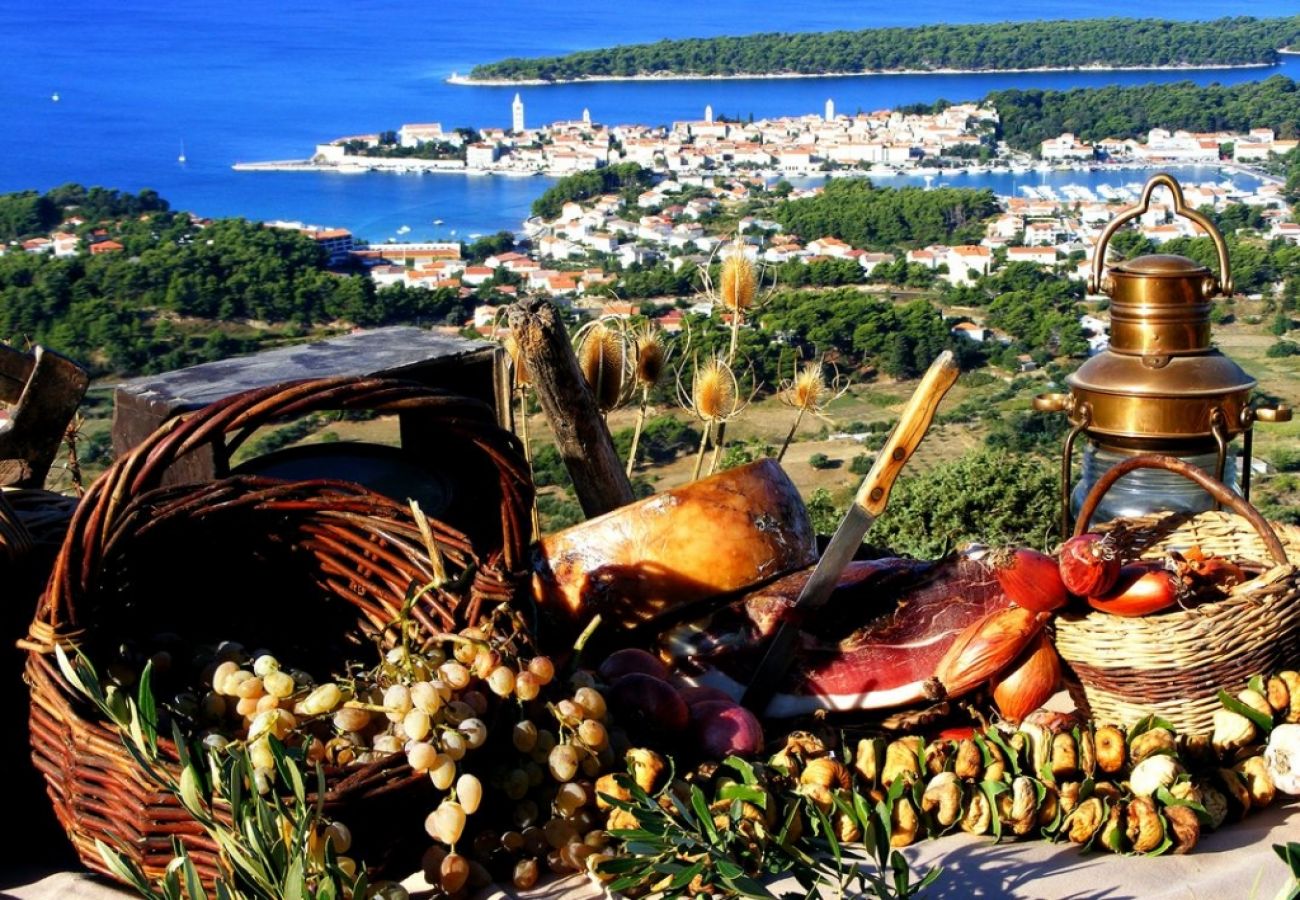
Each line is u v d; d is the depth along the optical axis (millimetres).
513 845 1737
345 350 2344
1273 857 1744
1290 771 1798
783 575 2012
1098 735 1809
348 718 1693
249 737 1686
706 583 1981
